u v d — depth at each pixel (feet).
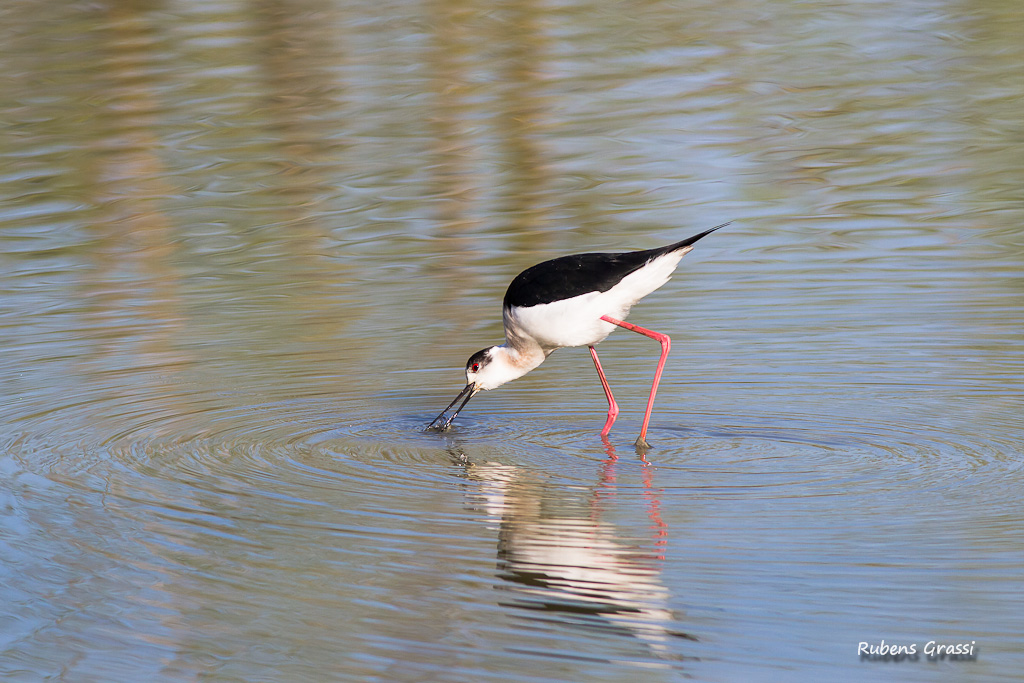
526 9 92.38
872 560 26.30
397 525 29.12
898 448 33.58
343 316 47.01
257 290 50.21
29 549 28.17
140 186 62.39
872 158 64.13
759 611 24.34
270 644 23.95
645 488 31.17
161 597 25.89
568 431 36.37
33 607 25.67
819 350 42.16
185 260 53.83
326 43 84.07
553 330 35.78
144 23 88.48
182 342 44.47
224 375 41.32
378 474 32.73
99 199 60.80
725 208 58.13
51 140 67.82
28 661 23.86
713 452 33.96
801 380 39.55
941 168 62.28
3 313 47.67
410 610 24.98
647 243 53.62
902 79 76.69
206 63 79.61
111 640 24.41
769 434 35.29
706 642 23.32
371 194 61.11
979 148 64.75
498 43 84.48
